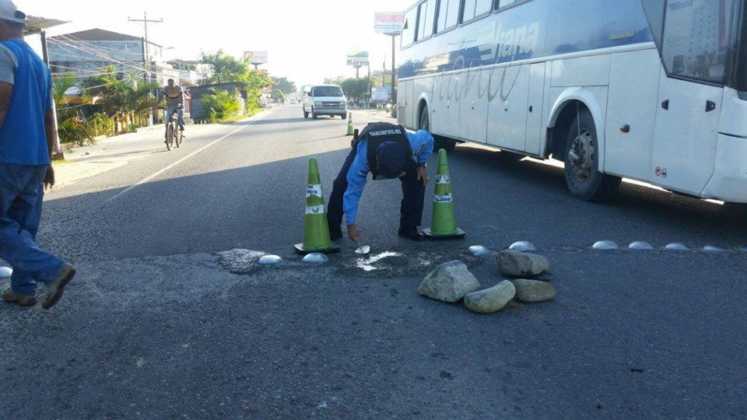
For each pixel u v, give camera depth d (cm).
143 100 3256
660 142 727
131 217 830
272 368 375
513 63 1101
